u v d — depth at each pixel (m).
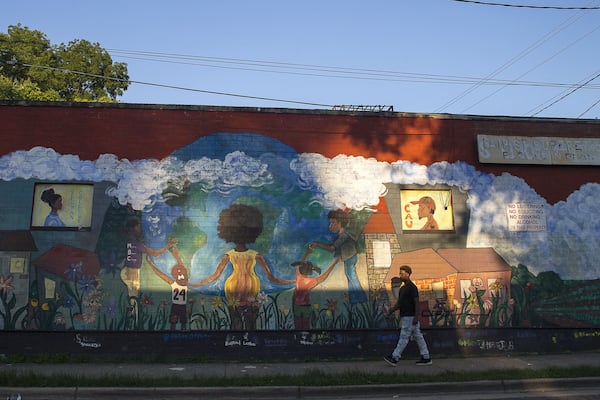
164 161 11.96
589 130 13.48
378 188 12.50
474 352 12.17
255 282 11.75
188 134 12.13
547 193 13.08
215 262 11.72
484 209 12.80
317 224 12.16
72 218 11.59
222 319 11.55
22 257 11.32
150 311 11.39
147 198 11.79
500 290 12.48
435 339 12.11
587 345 12.62
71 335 11.17
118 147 11.91
